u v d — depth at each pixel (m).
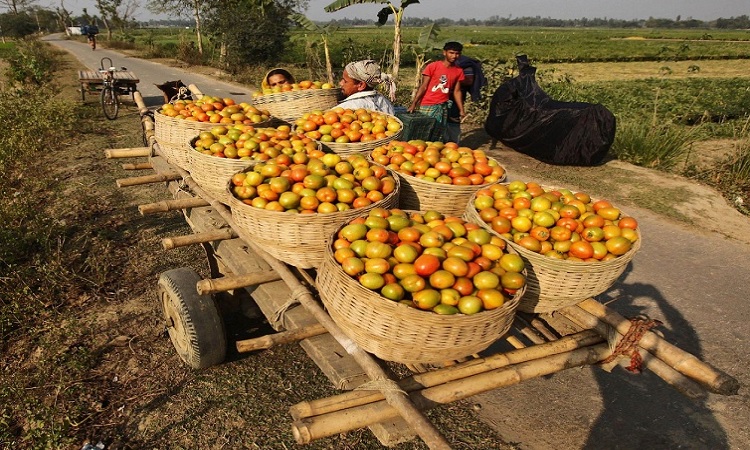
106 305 4.80
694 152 11.36
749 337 4.64
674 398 3.89
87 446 3.25
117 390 3.75
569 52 46.97
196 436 3.36
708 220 7.45
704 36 85.12
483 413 3.71
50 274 4.99
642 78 27.97
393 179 3.46
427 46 12.36
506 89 10.27
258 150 3.84
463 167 3.70
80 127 11.76
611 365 2.66
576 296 2.71
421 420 1.92
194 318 3.42
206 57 30.00
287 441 3.35
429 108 8.50
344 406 2.08
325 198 3.00
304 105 5.55
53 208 6.98
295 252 2.99
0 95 13.32
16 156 9.08
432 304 2.24
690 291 5.45
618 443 3.45
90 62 30.00
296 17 16.30
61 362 4.00
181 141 4.65
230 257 3.63
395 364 3.85
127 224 6.59
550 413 3.72
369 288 2.29
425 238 2.57
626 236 2.79
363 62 5.90
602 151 9.46
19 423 3.48
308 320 2.80
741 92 18.39
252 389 3.79
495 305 2.27
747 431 3.58
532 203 2.99
